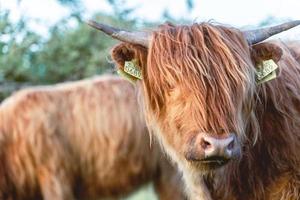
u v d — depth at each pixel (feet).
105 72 42.22
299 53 20.07
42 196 29.27
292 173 18.42
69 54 43.39
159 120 17.84
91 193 29.81
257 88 18.04
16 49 43.34
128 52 17.74
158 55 16.97
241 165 18.62
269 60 17.47
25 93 29.50
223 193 19.03
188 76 16.46
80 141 29.12
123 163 29.32
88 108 29.14
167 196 29.91
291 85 18.76
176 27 17.37
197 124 16.28
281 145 18.38
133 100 29.27
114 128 29.07
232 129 16.37
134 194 30.37
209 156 16.06
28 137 28.66
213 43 16.79
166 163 29.71
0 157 28.84
